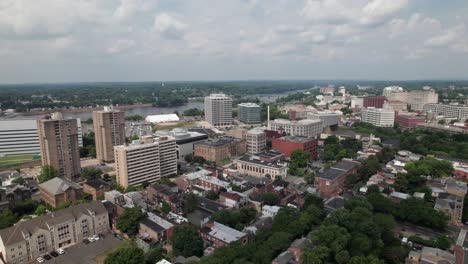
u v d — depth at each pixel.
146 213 191.50
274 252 147.12
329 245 140.88
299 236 164.88
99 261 155.62
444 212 184.38
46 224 167.25
